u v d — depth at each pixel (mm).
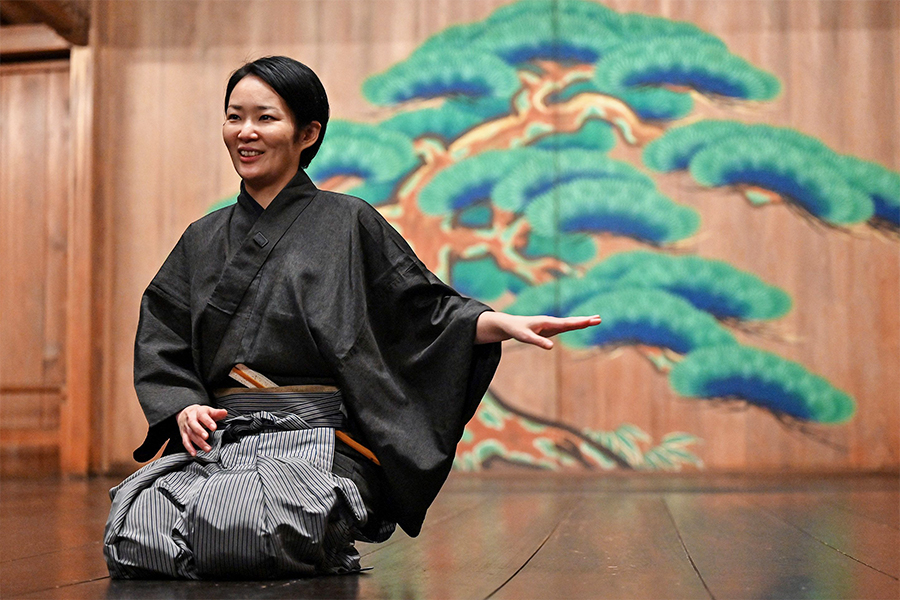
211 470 1671
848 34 5051
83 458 5055
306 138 1865
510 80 5172
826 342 4949
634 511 3027
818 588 1576
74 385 5086
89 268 5133
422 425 1767
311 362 1760
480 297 5086
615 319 5016
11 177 5305
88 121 5176
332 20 5289
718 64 5094
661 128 5090
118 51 5355
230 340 1764
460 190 5148
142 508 1655
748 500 3434
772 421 4934
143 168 5309
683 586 1598
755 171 5031
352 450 1778
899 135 4996
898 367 4910
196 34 5352
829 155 5020
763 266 4996
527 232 5094
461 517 2871
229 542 1578
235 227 1840
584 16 5160
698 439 4953
